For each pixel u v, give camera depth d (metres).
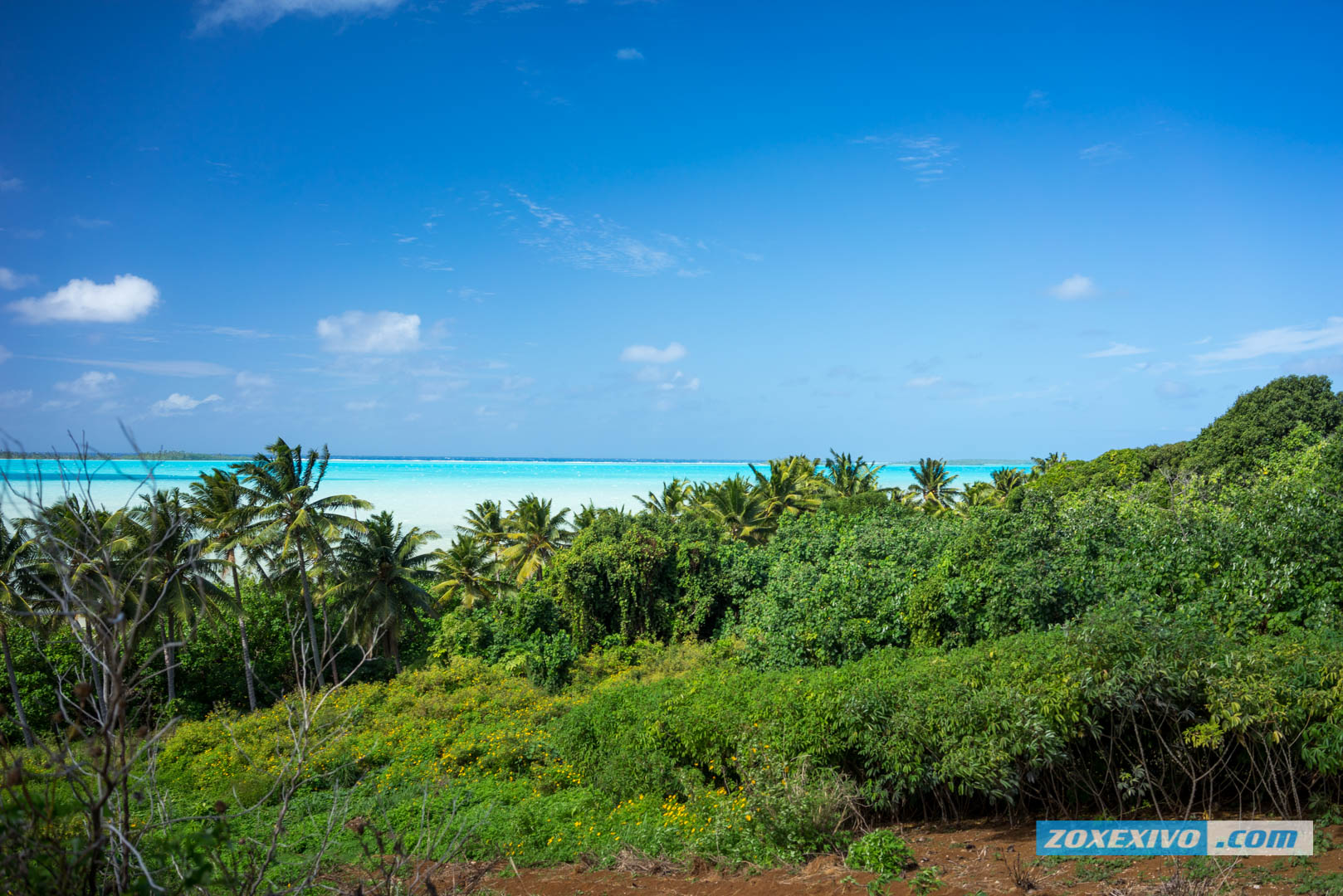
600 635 37.81
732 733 12.81
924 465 66.50
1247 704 8.95
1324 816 8.95
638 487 193.12
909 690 11.38
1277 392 38.62
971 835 10.57
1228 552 13.98
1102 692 9.51
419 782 17.58
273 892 4.88
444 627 41.34
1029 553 15.96
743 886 9.63
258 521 35.09
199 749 21.17
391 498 150.75
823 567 23.77
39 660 25.17
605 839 12.25
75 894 3.91
